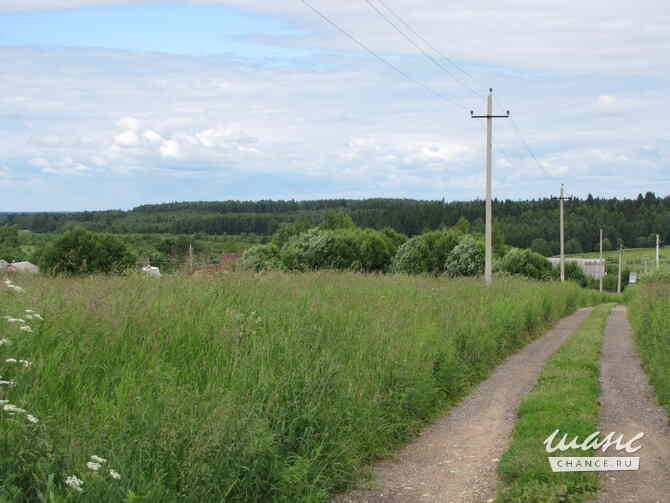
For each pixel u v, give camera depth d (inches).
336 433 277.6
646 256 4052.7
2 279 410.6
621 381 509.0
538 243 4111.7
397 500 253.1
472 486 268.1
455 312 589.6
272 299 444.5
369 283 690.2
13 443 176.2
